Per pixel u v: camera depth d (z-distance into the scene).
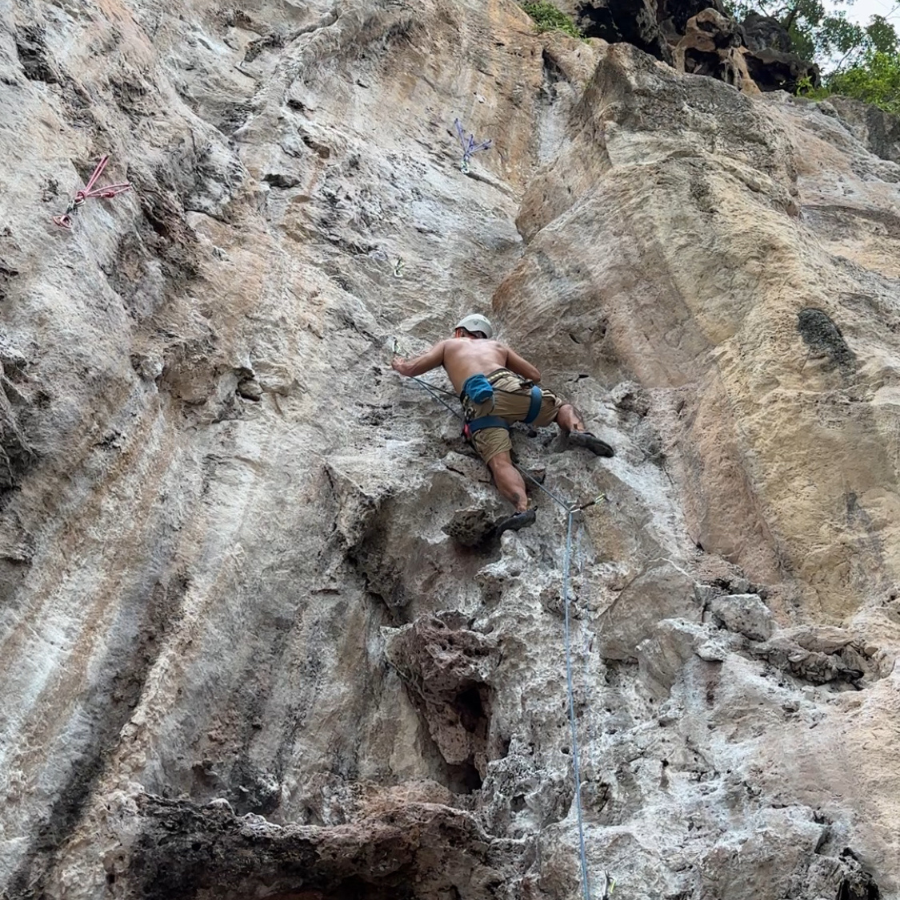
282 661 4.87
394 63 10.28
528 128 10.88
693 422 5.58
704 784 3.91
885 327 5.72
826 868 3.36
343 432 5.98
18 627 3.88
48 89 5.52
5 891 3.48
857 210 8.57
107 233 5.26
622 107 7.29
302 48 8.90
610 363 6.22
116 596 4.36
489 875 3.98
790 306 5.65
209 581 4.74
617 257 6.41
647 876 3.64
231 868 3.77
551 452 5.92
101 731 4.03
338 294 6.81
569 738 4.38
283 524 5.30
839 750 3.70
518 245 8.39
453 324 7.25
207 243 6.12
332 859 3.87
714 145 7.15
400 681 5.12
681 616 4.54
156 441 5.00
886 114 13.18
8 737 3.67
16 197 4.77
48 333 4.47
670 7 16.09
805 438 5.02
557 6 14.65
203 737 4.38
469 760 4.83
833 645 4.25
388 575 5.48
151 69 6.96
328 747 4.73
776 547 4.79
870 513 4.73
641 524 5.25
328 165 7.89
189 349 5.43
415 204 8.27
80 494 4.35
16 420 4.10
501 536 5.41
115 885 3.66
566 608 4.78
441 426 6.14
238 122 7.85
